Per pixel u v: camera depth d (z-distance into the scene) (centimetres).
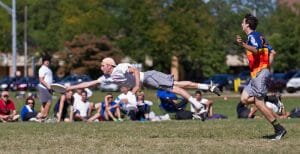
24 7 15888
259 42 2170
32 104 3966
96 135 2336
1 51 16288
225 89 12050
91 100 7838
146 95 9075
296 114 4041
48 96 3844
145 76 2569
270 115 2183
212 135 2314
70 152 1869
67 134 2383
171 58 13212
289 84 10725
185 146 1978
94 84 2653
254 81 2189
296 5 13900
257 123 2853
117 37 13875
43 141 2152
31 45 15950
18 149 1959
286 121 3042
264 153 1806
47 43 15038
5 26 15925
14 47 12000
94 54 13838
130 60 13762
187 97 2614
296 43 13212
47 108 3862
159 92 4072
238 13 12775
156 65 13412
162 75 2575
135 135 2327
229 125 2717
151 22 13050
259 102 2197
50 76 3859
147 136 2297
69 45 13962
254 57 2189
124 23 13375
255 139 2180
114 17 13750
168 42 12962
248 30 2202
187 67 14612
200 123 2886
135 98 4072
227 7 12888
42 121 3625
